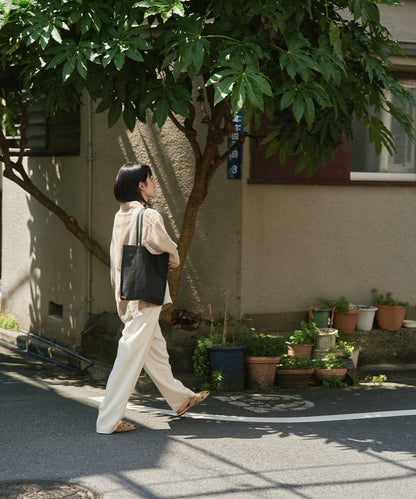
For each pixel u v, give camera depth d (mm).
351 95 6086
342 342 7805
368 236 8664
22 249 9836
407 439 5258
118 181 5309
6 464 4516
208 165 7289
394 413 6082
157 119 5762
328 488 4211
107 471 4414
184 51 5426
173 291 7430
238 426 5531
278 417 5863
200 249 8055
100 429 5211
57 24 5539
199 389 6945
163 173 8117
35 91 6621
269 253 8148
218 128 7043
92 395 6574
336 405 6371
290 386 7098
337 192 8469
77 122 8422
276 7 5641
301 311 8312
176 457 4711
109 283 8352
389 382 7625
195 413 5926
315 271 8391
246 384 7039
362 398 6699
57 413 5805
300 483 4285
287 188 8203
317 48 5812
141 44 5469
